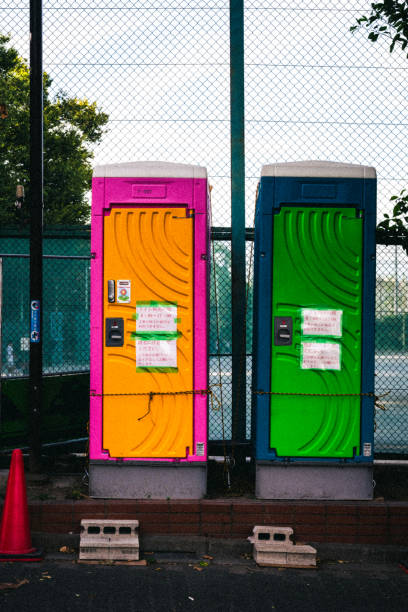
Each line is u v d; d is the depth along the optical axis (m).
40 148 5.72
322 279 5.23
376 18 6.06
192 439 5.15
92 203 5.20
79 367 7.64
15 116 17.52
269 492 5.14
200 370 5.18
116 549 4.56
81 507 4.88
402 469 6.18
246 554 4.80
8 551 4.54
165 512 4.92
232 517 4.93
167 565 4.55
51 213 16.39
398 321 6.56
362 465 5.17
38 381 5.62
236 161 6.21
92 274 5.21
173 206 5.21
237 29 6.17
